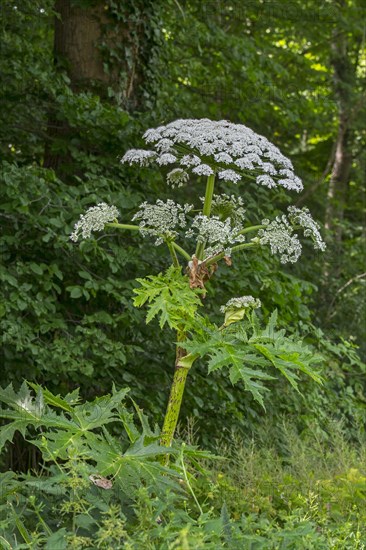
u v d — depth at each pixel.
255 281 7.08
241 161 3.22
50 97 7.20
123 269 6.58
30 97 7.23
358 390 8.29
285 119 10.70
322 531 3.21
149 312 3.02
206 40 9.74
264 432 6.16
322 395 7.66
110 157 7.05
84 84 7.43
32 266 5.75
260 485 4.17
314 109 11.98
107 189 6.71
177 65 9.92
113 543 2.59
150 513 2.57
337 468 4.80
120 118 6.86
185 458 3.66
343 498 4.07
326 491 4.09
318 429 5.87
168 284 3.12
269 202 7.55
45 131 7.46
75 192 6.21
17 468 6.14
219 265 6.79
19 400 3.01
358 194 15.35
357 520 3.81
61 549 2.32
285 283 6.97
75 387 6.47
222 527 2.58
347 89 13.17
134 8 7.50
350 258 10.53
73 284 6.51
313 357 3.17
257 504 3.85
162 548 2.34
